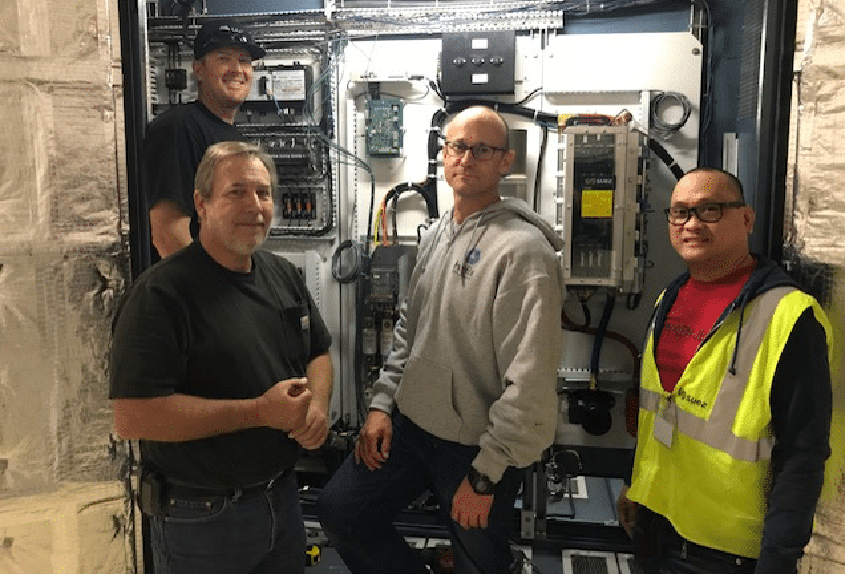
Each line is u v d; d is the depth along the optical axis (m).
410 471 1.96
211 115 2.44
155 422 1.36
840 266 1.45
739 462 1.40
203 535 1.49
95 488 1.60
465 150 1.77
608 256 2.80
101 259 1.56
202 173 1.50
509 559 1.88
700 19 2.97
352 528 1.97
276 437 1.56
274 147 3.23
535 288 1.64
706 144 3.03
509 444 1.61
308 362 1.79
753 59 2.44
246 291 1.57
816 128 1.46
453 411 1.78
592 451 3.10
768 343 1.37
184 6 3.11
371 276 3.13
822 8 1.43
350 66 3.16
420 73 3.11
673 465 1.54
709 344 1.47
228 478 1.48
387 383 2.01
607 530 2.88
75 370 1.56
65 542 1.59
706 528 1.46
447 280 1.79
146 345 1.37
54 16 1.47
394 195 3.18
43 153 1.48
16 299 1.49
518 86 3.04
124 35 1.59
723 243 1.49
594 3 3.02
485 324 1.71
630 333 3.06
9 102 1.45
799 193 1.50
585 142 2.77
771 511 1.35
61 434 1.56
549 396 1.65
